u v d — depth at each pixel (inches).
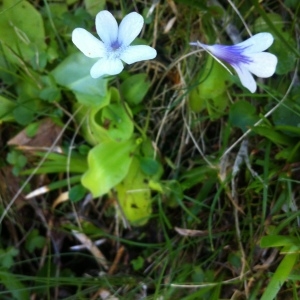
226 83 6.4
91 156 6.6
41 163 6.8
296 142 6.2
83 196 7.0
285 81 6.5
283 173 6.2
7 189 7.1
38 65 6.6
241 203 6.5
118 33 4.8
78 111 6.8
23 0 6.5
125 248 7.2
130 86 6.7
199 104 6.7
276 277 5.5
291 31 6.4
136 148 6.8
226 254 6.5
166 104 7.0
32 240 7.2
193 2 6.4
